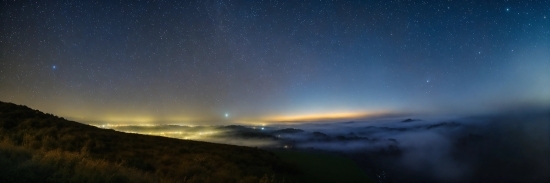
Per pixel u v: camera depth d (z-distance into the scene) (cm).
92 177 907
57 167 959
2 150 1047
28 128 2109
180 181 1309
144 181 1082
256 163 2278
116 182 973
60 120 2839
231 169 1798
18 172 802
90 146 1845
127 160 1661
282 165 2353
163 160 1817
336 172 2664
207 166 1812
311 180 2234
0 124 2158
